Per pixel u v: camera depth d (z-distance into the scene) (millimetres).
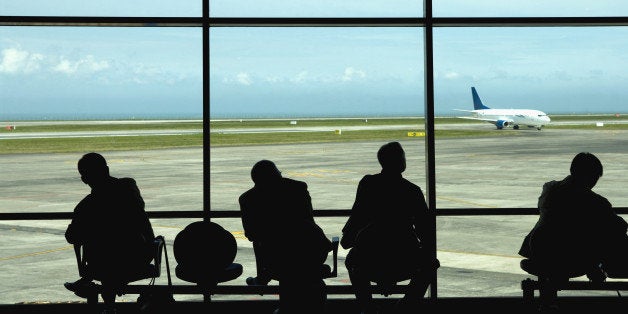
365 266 5066
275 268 4988
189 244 5035
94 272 5316
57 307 6102
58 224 13898
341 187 23250
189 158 39344
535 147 47000
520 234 12227
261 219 5035
